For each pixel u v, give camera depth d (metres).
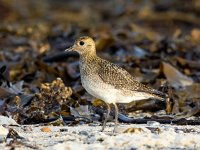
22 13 32.25
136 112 13.02
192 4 30.95
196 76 16.50
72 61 18.34
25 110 12.30
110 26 26.81
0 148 9.04
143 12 29.84
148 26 27.95
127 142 9.14
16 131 10.24
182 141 9.30
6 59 18.70
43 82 15.19
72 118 11.80
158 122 11.61
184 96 14.23
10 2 32.75
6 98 13.10
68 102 12.48
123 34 22.70
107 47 20.05
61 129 10.63
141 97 10.87
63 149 8.76
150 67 17.12
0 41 21.62
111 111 12.46
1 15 30.73
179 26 28.19
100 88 10.67
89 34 23.36
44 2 35.31
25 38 22.17
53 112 12.03
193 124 11.55
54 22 30.31
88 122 11.74
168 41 21.41
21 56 18.92
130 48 19.89
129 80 10.75
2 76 14.50
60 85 12.48
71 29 25.39
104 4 35.09
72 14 33.09
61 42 22.22
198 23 28.55
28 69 16.41
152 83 14.80
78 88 14.42
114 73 10.66
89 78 10.79
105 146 8.99
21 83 14.21
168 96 12.91
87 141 9.43
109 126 11.09
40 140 9.64
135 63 17.03
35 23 29.12
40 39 23.16
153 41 21.44
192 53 19.80
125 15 31.08
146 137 9.40
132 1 32.97
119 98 10.73
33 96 13.09
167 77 15.30
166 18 28.77
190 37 23.17
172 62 17.31
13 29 24.20
